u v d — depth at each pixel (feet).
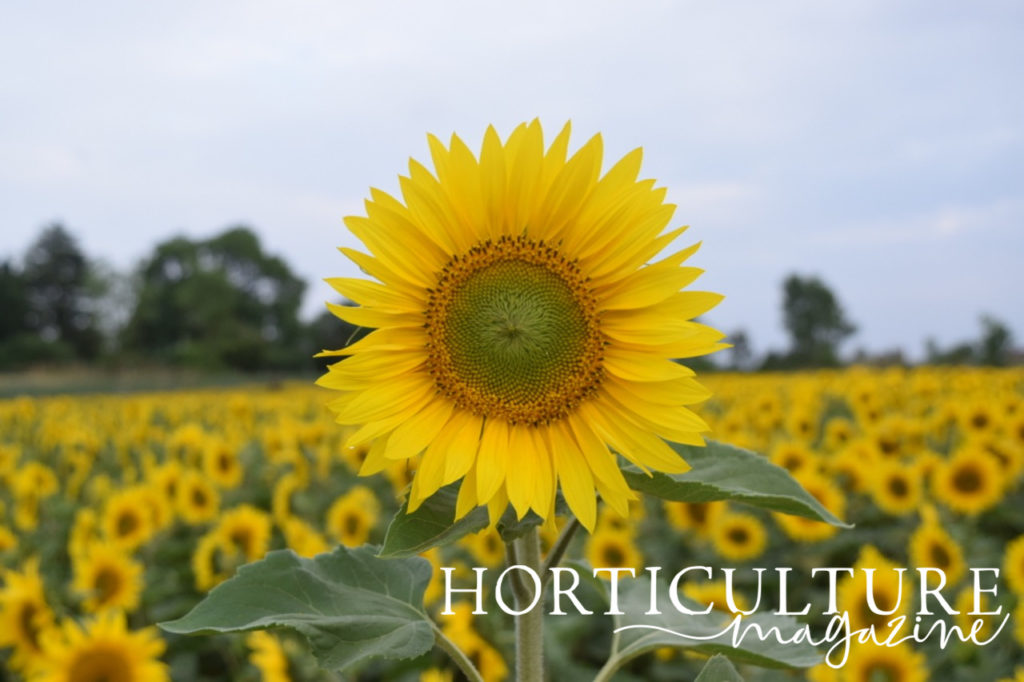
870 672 14.02
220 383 213.87
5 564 24.97
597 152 7.35
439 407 7.38
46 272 400.06
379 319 7.33
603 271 7.40
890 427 32.09
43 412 75.15
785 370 181.57
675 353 7.21
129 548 23.91
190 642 21.02
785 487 7.27
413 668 17.79
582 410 7.34
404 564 7.80
